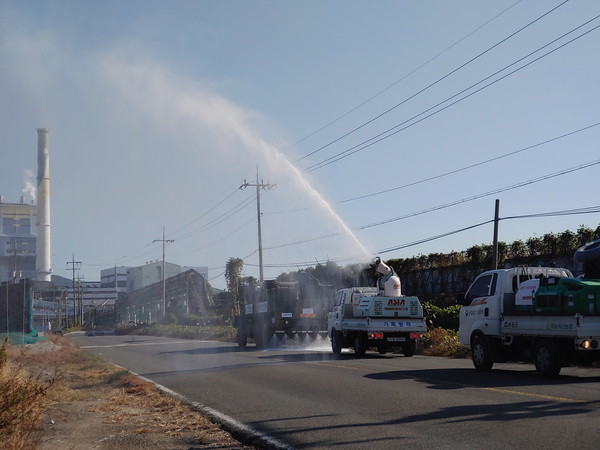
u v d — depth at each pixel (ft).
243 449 26.53
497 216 98.58
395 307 73.92
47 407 39.27
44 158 441.68
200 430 31.14
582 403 32.68
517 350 50.26
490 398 35.37
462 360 66.80
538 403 33.04
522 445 23.67
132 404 40.73
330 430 28.63
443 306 120.78
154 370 64.28
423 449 23.85
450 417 29.96
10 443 25.50
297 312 105.60
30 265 510.17
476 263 123.24
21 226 550.77
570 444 23.52
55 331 231.09
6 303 111.86
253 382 48.98
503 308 51.13
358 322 75.10
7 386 31.42
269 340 106.32
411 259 143.33
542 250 114.52
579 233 107.65
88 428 32.48
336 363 63.10
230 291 212.43
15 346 93.50
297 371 55.62
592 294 43.27
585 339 42.88
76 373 63.87
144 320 300.61
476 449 23.41
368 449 24.49
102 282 630.74
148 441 28.86
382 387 42.29
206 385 48.57
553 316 45.21
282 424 30.94
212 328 174.91
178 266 508.53
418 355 78.18
